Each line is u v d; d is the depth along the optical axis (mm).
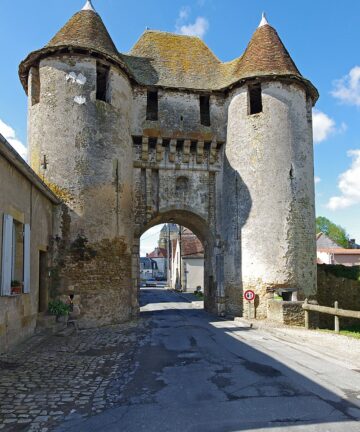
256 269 16594
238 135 17859
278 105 17328
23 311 10211
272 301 15617
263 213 16781
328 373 7430
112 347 10172
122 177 16094
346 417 5176
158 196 18062
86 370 7676
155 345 10469
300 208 17000
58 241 14203
